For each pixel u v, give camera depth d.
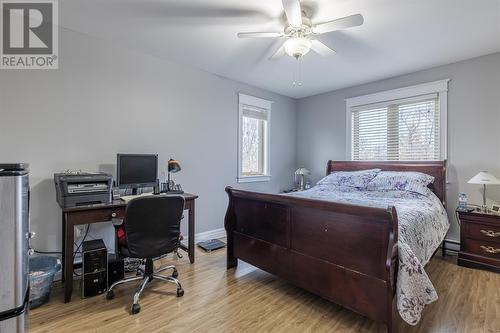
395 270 1.59
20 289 1.27
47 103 2.39
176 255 3.00
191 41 2.71
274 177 4.65
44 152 2.37
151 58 3.06
